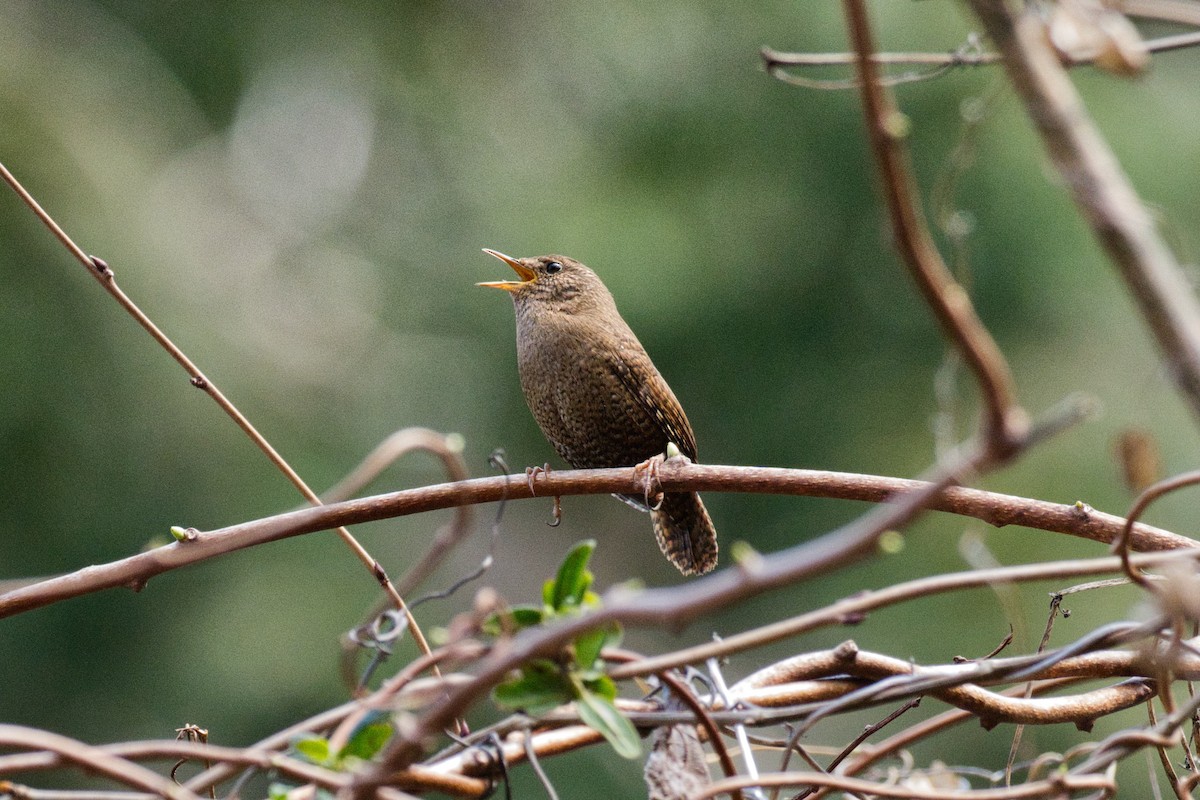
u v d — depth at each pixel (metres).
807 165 14.74
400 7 16.98
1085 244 13.77
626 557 17.03
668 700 3.58
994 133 13.80
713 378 14.78
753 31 15.09
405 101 17.27
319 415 15.08
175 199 15.20
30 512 12.77
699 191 14.99
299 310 16.36
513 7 16.91
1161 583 3.24
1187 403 2.26
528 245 15.11
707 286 14.59
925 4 13.94
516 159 16.31
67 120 13.55
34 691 12.85
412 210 17.08
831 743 10.66
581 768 12.83
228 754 3.00
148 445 13.11
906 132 2.25
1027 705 3.75
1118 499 13.16
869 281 14.67
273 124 17.67
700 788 3.40
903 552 13.26
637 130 15.29
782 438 14.71
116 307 13.08
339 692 13.11
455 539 4.03
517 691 3.08
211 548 3.96
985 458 2.21
